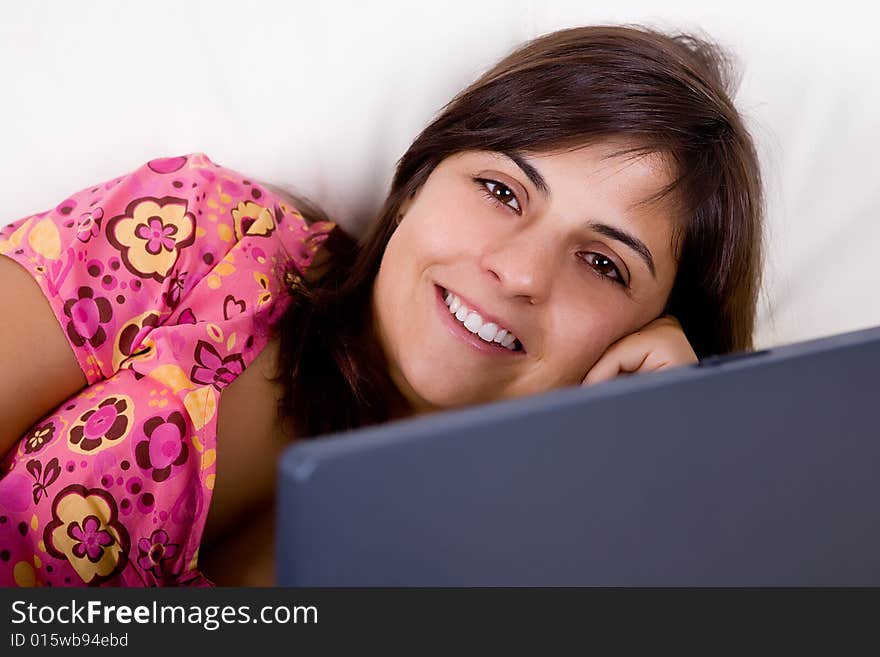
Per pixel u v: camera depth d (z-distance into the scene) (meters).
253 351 0.90
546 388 0.91
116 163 1.15
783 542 0.36
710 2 1.24
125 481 0.78
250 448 0.89
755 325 1.26
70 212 0.89
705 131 0.88
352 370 0.95
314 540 0.27
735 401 0.34
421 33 1.19
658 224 0.88
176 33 1.13
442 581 0.29
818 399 0.36
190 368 0.84
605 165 0.85
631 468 0.32
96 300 0.85
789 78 1.25
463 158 0.90
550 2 1.25
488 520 0.29
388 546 0.28
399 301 0.90
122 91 1.13
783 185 1.28
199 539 0.81
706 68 1.03
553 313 0.87
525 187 0.86
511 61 0.94
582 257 0.88
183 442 0.80
